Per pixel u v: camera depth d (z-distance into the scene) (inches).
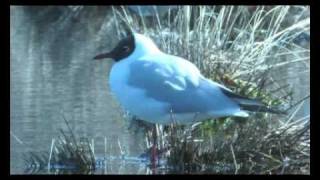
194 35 545.3
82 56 719.1
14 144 453.4
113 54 419.2
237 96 411.5
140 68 410.9
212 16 593.9
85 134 471.8
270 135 429.1
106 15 920.9
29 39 819.4
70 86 601.0
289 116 479.8
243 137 429.1
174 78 409.1
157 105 408.8
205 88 410.3
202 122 464.4
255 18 596.7
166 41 570.6
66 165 420.8
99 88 592.4
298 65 610.2
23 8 994.7
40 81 619.2
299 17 660.7
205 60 527.2
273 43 554.9
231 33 609.6
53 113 522.3
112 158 430.6
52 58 715.4
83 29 869.2
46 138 463.5
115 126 490.3
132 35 419.8
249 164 417.4
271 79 548.7
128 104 414.9
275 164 417.4
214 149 421.7
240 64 529.3
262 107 409.4
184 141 418.6
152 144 434.3
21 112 524.7
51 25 902.4
